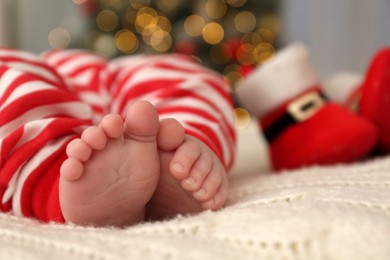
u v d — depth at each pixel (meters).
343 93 0.65
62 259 0.28
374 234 0.27
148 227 0.31
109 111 0.50
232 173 0.61
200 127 0.42
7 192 0.36
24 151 0.35
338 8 1.46
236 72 1.34
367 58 1.43
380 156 0.57
